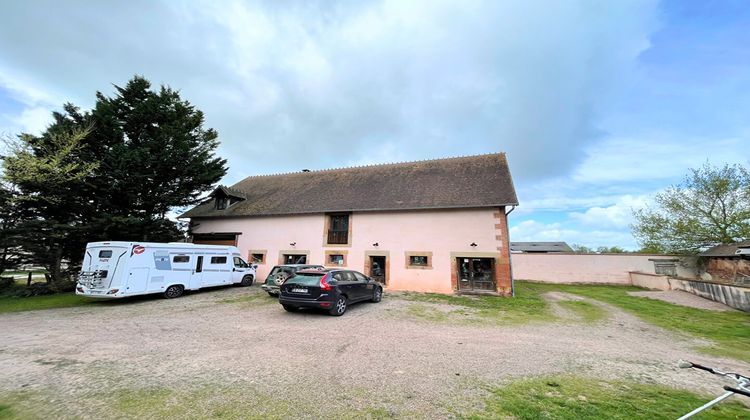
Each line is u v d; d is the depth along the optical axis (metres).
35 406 3.64
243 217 17.92
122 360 5.27
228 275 14.50
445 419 3.40
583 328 8.10
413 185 16.66
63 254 14.24
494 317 9.22
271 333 7.03
